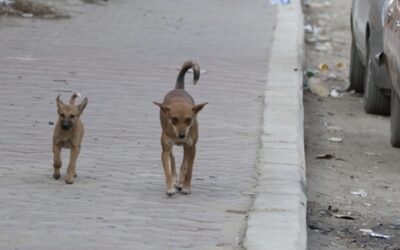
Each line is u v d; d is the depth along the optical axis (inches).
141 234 690.8
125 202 767.7
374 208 897.5
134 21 1657.2
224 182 840.9
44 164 871.7
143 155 916.6
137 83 1219.9
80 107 808.9
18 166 861.8
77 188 799.1
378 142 1174.3
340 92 1466.5
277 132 1024.9
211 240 684.1
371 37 1256.2
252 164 903.7
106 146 943.0
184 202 775.7
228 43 1528.1
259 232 704.4
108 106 1101.1
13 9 1617.9
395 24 1060.5
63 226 701.3
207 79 1268.5
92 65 1306.6
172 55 1405.0
